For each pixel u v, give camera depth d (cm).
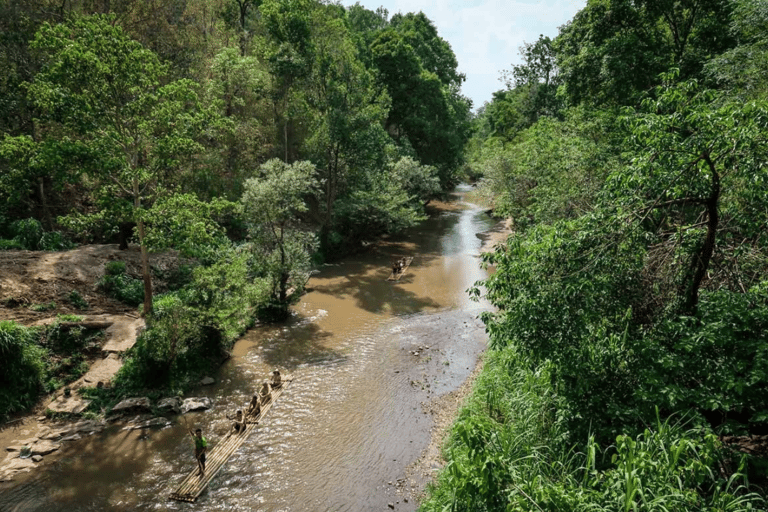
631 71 2419
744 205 959
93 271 2109
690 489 636
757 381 732
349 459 1291
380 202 3603
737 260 980
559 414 987
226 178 3189
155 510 1092
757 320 823
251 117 3416
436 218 5088
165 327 1599
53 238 2344
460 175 7875
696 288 924
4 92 2311
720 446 699
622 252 907
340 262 3344
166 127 1844
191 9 3772
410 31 6134
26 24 2403
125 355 1655
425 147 5581
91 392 1501
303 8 3378
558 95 3123
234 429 1395
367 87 3450
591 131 2491
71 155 1598
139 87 1761
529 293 950
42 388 1486
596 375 891
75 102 1583
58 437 1322
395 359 1909
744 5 1720
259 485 1186
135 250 2453
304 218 3706
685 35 2589
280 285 2317
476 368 1847
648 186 854
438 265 3334
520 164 2989
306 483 1196
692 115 782
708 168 818
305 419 1477
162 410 1486
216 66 3164
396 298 2648
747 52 1577
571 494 683
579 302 915
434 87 5459
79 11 2648
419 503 1123
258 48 3634
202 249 2094
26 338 1496
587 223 936
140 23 2823
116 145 1769
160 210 1777
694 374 836
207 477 1191
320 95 3362
